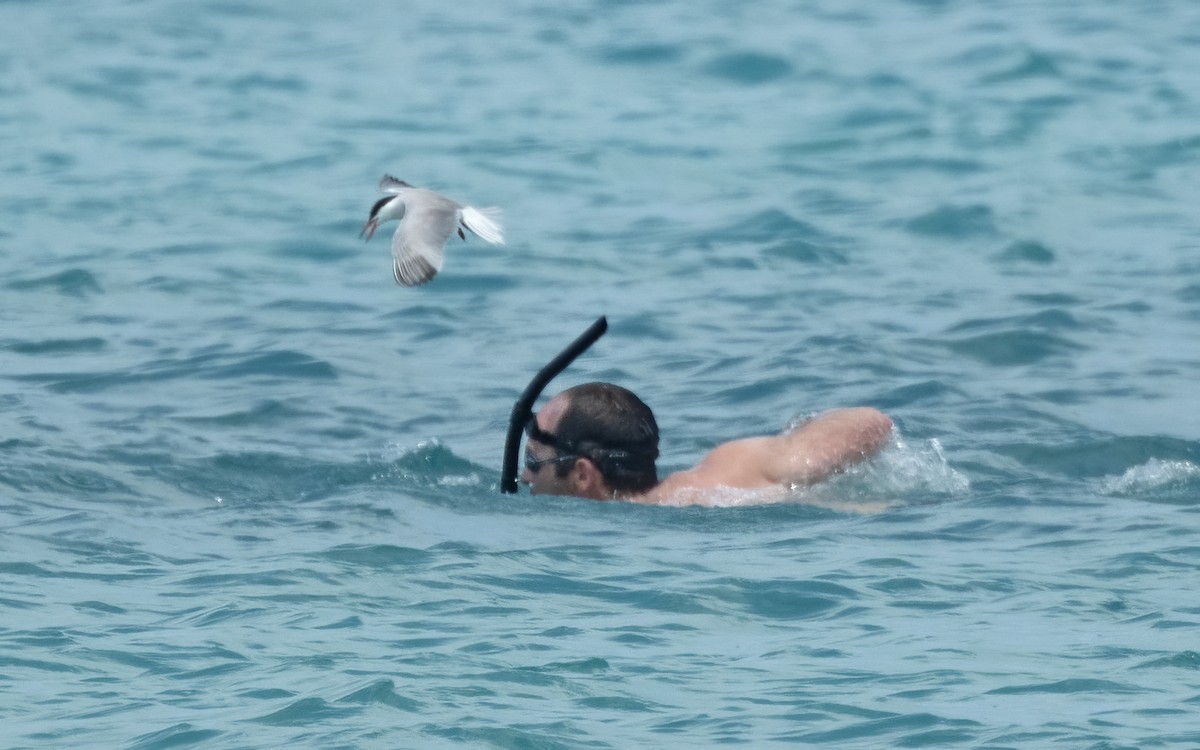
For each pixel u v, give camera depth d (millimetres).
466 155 73688
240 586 26516
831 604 25625
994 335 46406
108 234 60219
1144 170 69188
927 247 58312
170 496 32719
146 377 42812
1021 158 71625
